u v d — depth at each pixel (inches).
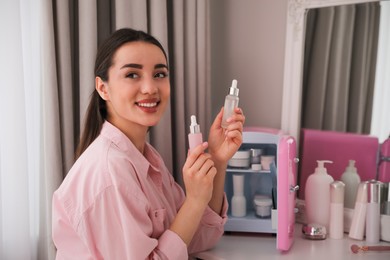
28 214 47.0
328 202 53.2
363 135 54.6
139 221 35.5
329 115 57.0
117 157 35.8
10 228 46.5
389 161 52.5
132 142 40.8
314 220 53.9
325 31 56.2
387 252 46.9
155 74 38.5
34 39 48.8
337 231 51.3
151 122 38.2
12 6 44.3
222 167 46.3
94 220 34.5
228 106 43.1
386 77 52.3
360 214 50.5
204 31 60.9
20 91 45.2
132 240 33.9
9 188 46.2
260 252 47.4
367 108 54.0
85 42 49.0
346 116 55.7
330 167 57.3
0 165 46.1
